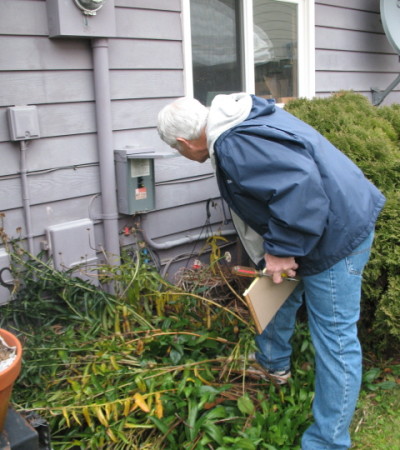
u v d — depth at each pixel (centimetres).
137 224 331
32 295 278
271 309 219
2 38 259
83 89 295
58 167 290
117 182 316
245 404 221
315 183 180
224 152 188
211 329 287
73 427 219
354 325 207
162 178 342
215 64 379
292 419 229
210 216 379
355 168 208
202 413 229
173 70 340
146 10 317
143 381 227
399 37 479
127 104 317
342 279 200
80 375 236
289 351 255
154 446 211
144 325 275
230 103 195
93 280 308
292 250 188
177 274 352
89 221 304
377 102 527
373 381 281
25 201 278
